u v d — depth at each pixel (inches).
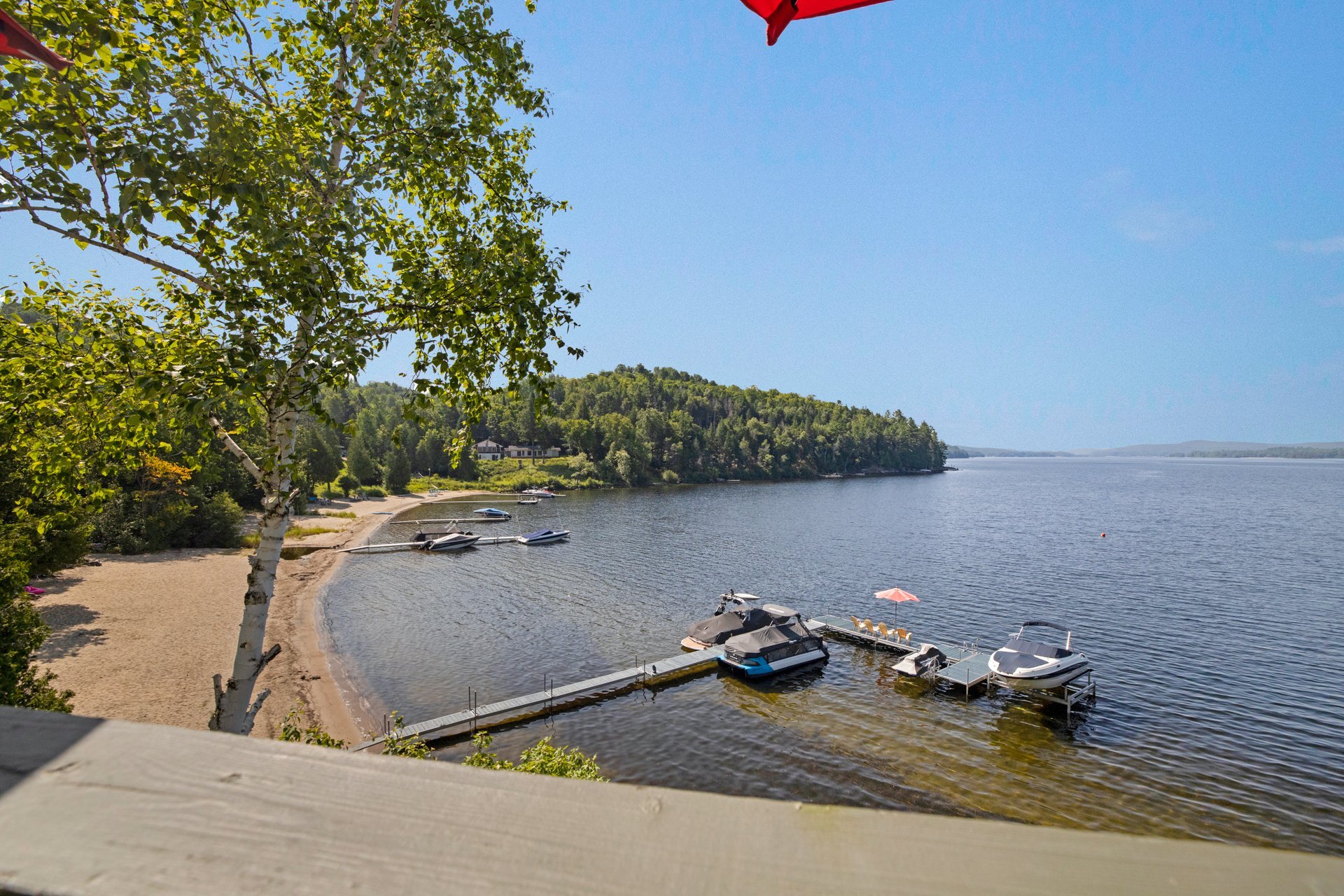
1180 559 2080.5
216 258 239.6
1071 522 3115.2
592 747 808.3
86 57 224.1
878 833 41.8
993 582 1738.4
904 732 853.2
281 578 1727.4
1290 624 1332.4
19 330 277.0
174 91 223.0
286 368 266.4
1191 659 1121.4
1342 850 620.7
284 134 280.7
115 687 846.5
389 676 1032.2
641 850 41.4
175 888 38.4
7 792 47.1
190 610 1228.5
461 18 326.6
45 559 1036.5
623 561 2044.8
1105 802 692.1
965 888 38.4
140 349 281.4
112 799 46.2
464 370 311.6
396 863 40.6
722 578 1808.6
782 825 43.1
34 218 209.2
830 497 4532.5
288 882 39.0
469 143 328.2
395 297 311.1
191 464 333.1
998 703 950.4
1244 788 716.7
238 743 52.1
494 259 309.1
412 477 4963.1
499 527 2824.8
